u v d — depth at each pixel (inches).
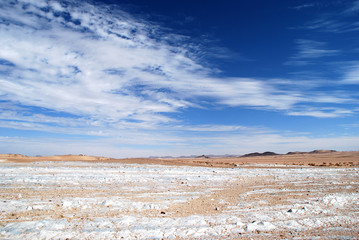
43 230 303.1
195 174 1021.8
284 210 429.1
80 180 736.3
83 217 366.6
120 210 410.0
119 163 1526.8
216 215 392.8
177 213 402.6
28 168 1014.4
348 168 1466.5
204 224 346.0
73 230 311.6
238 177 941.2
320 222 357.4
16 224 321.1
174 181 786.8
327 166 1749.5
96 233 303.1
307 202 490.9
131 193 565.6
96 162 1566.2
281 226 342.0
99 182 714.8
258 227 332.2
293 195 576.7
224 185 735.7
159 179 819.4
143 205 440.8
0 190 554.6
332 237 298.7
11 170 935.0
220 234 309.4
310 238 295.1
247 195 576.4
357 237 298.8
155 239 290.8
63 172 925.2
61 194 526.3
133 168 1186.0
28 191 550.6
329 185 742.5
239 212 415.5
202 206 458.0
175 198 526.0
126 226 331.0
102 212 395.2
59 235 295.1
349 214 399.9
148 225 335.9
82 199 476.1
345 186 717.3
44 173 878.4
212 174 1037.2
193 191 618.8
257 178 926.4
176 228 326.6
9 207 404.5
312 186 722.8
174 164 1656.0
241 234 310.2
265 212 414.3
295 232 318.0
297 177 958.4
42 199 471.5
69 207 418.3
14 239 279.1
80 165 1290.6
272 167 1593.3
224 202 494.3
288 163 2129.7
